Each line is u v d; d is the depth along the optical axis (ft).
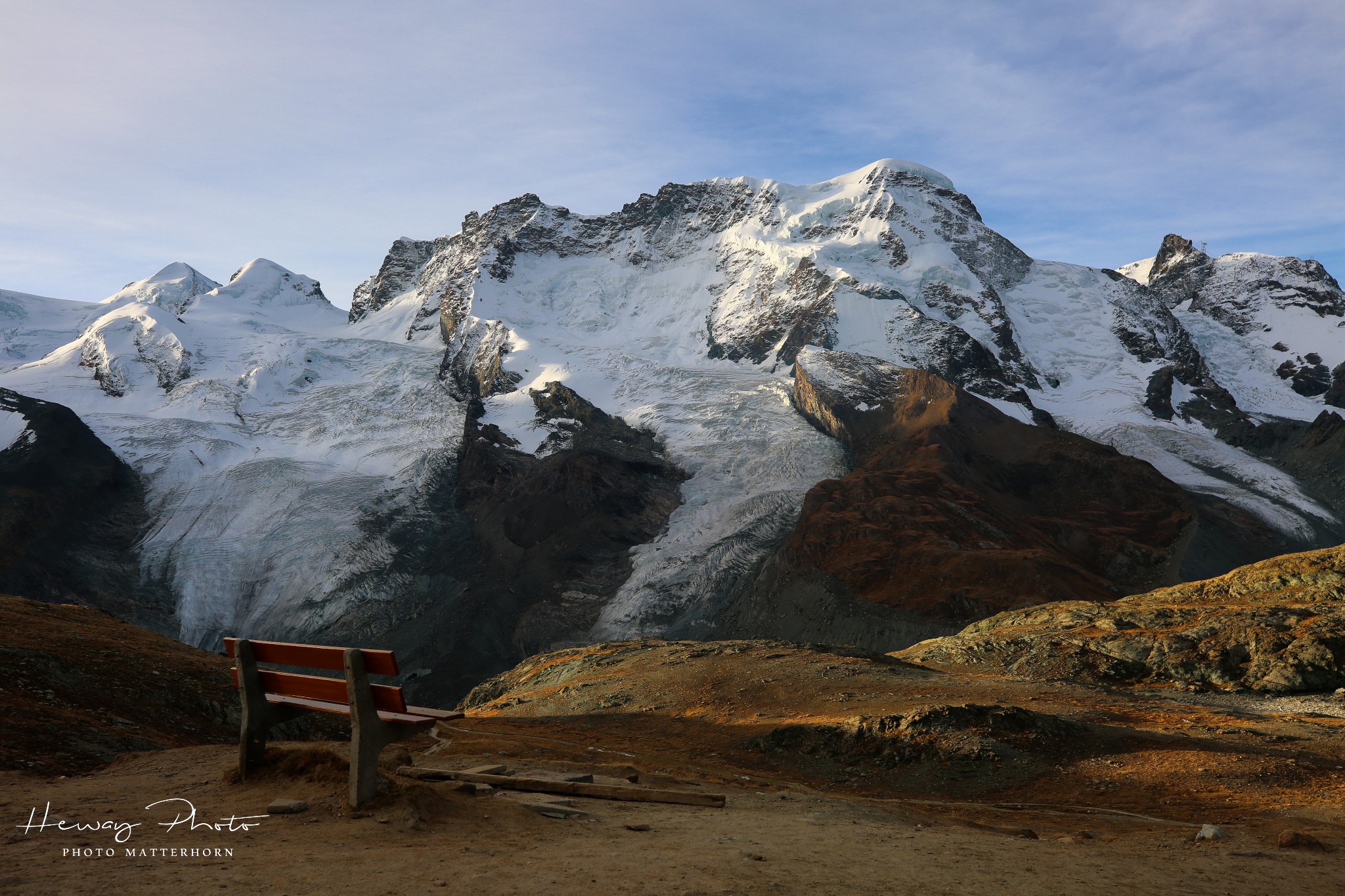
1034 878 32.60
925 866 33.40
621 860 30.73
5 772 49.60
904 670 147.64
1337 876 36.81
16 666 85.20
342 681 37.93
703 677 150.20
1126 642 165.58
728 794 59.98
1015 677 145.38
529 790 47.96
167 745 69.31
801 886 28.71
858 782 89.71
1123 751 88.58
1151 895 31.32
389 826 33.99
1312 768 79.30
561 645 609.01
